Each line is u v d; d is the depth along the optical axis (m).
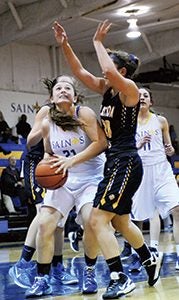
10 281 4.96
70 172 4.04
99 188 3.82
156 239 5.39
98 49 3.72
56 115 3.99
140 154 5.23
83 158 3.87
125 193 3.77
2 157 13.53
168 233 12.13
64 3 11.84
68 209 4.03
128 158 3.80
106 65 3.64
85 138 4.00
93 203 3.84
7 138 14.15
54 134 4.02
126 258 6.12
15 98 15.75
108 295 3.70
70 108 4.00
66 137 4.00
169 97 20.33
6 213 12.59
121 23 14.42
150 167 5.25
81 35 15.41
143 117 5.38
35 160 4.72
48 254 3.95
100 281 4.66
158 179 5.23
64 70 16.81
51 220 3.93
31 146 4.50
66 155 4.03
